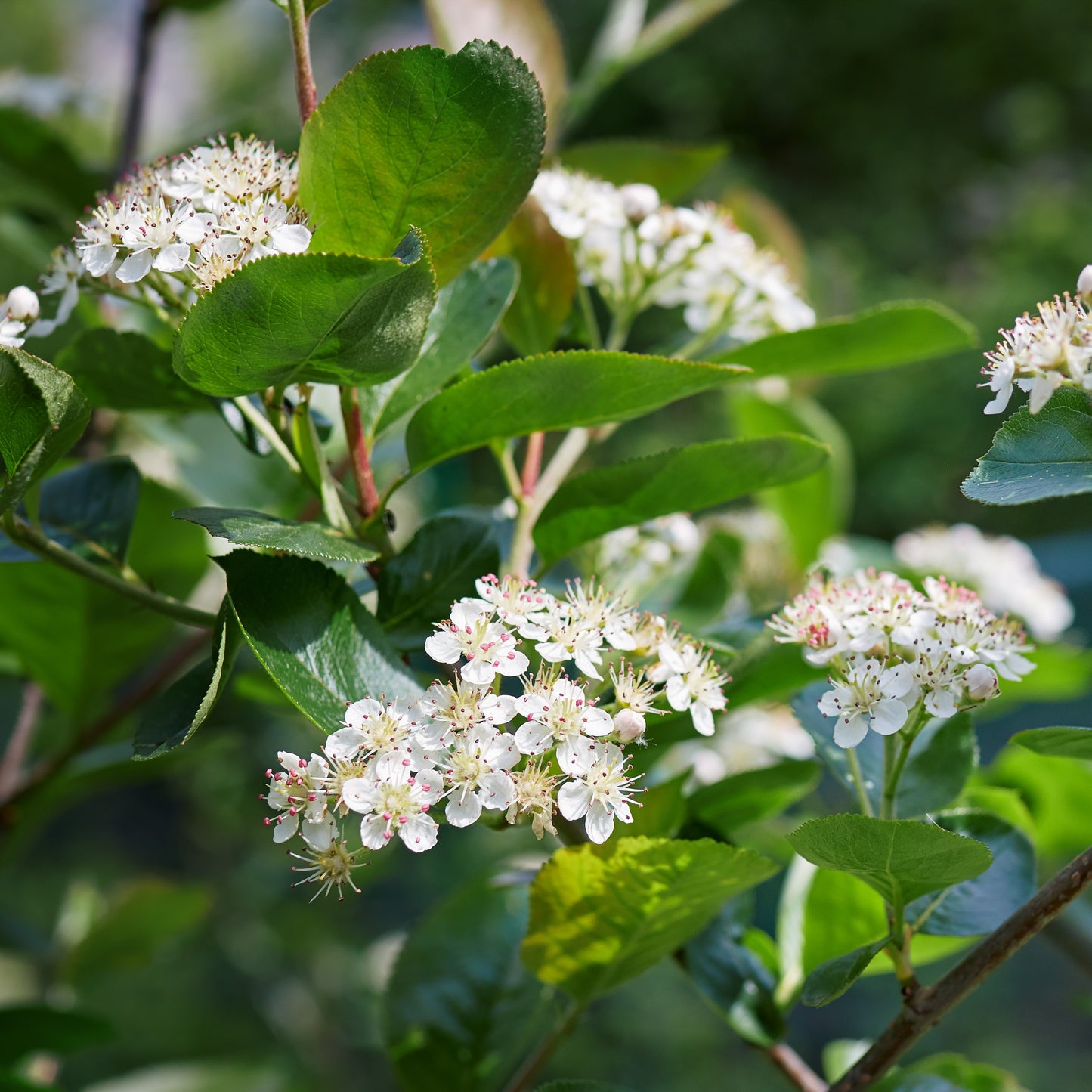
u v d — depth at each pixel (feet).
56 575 1.99
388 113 1.70
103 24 10.66
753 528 2.69
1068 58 12.78
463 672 1.70
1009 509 9.27
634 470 1.83
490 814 1.73
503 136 1.71
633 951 1.80
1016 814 1.89
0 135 2.29
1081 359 1.67
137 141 2.50
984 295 10.32
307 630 1.72
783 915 1.90
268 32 10.86
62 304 1.80
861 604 1.76
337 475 2.05
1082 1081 5.62
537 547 1.86
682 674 1.75
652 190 1.96
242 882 5.71
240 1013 5.66
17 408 1.70
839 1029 5.89
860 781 1.81
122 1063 5.38
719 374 1.74
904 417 9.68
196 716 1.68
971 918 1.78
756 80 12.71
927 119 12.73
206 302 1.67
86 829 7.84
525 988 1.96
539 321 1.96
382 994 1.96
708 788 1.89
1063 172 12.35
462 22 2.06
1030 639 2.12
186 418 2.13
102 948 2.34
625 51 2.37
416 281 1.67
